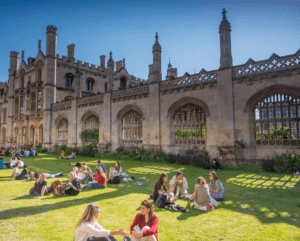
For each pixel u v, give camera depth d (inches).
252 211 265.7
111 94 985.5
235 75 628.4
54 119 1299.2
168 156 745.6
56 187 343.0
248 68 609.6
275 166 534.9
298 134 535.5
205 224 228.5
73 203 302.0
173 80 772.6
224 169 597.0
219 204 294.4
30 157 982.4
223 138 635.5
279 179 452.4
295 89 531.5
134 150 845.2
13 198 326.0
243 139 604.1
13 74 1742.1
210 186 323.3
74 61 1513.3
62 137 1267.2
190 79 729.0
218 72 657.0
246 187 389.4
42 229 218.8
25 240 196.1
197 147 703.1
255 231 210.1
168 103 776.3
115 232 166.1
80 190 361.7
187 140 735.1
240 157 601.3
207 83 681.6
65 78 1460.4
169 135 768.9
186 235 204.1
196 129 717.3
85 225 161.5
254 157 593.6
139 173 543.5
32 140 1473.9
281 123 573.9
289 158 528.7
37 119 1389.0
